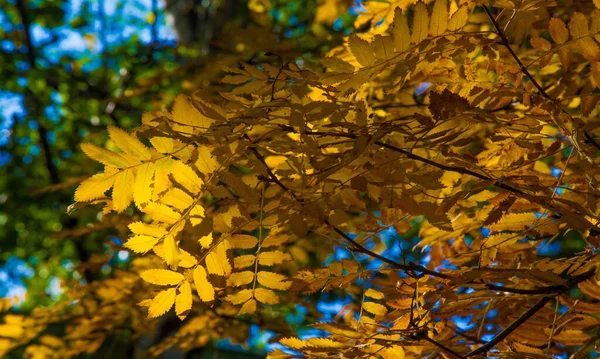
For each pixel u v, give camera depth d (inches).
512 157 57.8
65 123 183.2
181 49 160.4
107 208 50.4
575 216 49.8
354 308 73.7
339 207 51.6
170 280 50.6
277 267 78.9
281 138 52.9
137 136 48.4
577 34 52.5
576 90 59.4
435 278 56.1
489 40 52.9
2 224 237.5
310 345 55.0
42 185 219.1
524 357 53.4
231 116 51.6
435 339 58.8
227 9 165.3
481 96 52.9
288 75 51.6
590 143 54.9
